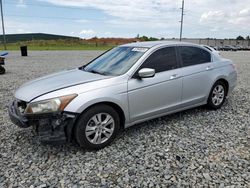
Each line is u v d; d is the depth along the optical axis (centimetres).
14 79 1031
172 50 489
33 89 390
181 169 338
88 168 341
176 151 386
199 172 330
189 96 507
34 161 360
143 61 439
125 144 410
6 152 386
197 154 377
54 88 376
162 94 455
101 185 305
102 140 393
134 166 345
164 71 462
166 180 314
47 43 7112
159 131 461
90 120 376
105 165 348
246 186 301
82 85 381
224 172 329
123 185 305
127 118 417
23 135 446
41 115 354
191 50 525
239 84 916
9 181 313
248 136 444
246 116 548
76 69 503
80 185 305
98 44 6962
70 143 412
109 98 386
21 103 378
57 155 376
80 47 5669
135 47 488
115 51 514
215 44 8388
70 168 341
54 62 1842
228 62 602
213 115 550
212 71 548
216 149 393
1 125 493
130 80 415
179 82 479
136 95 418
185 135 445
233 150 390
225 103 645
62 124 355
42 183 309
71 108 356
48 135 354
